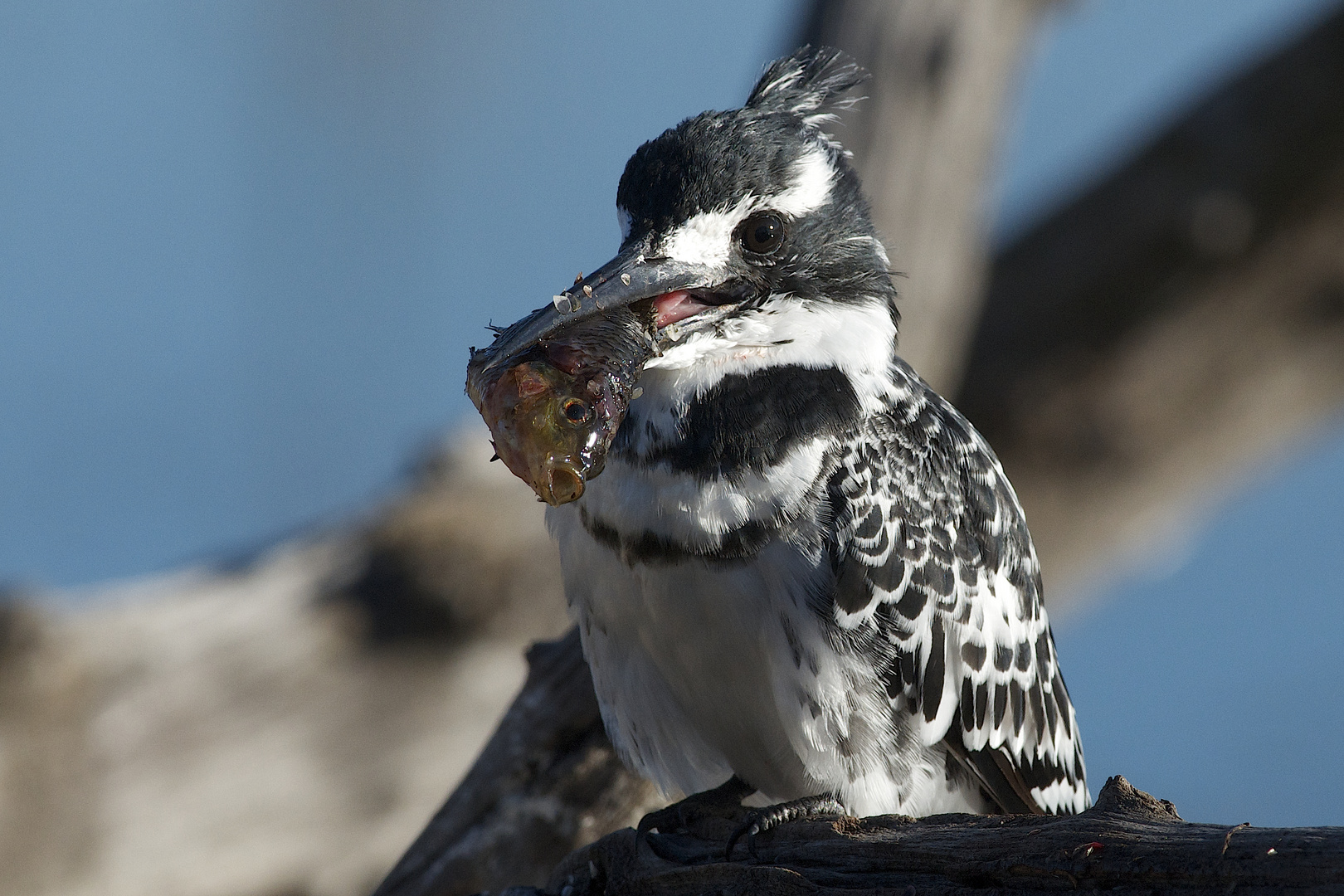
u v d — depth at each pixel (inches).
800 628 258.8
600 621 274.7
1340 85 484.4
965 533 281.0
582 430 239.6
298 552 466.6
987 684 284.4
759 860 227.6
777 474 259.0
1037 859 198.1
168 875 436.1
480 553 441.7
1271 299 499.2
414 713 444.1
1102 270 506.6
